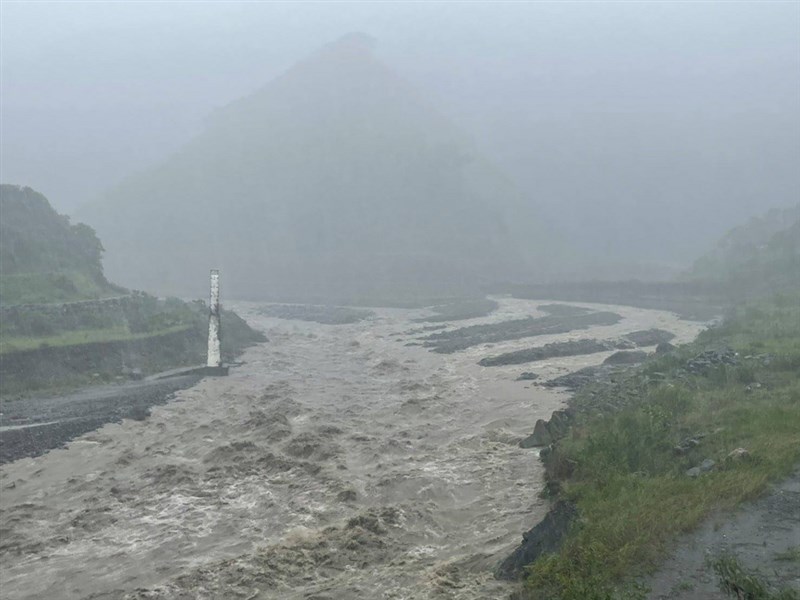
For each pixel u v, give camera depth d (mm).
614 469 20609
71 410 36219
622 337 58625
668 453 21719
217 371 47000
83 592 18031
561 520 18312
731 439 21531
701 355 36094
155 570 18984
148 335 53531
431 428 31656
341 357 55781
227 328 64375
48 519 22797
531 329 66938
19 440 30656
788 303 62531
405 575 17891
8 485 25594
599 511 17688
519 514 21281
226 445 28562
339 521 21625
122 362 48844
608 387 34750
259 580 18047
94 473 26609
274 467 26641
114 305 59906
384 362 49156
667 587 13398
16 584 18641
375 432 31109
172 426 33125
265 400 37688
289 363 52531
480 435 30000
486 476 24922
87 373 45438
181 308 65062
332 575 18375
